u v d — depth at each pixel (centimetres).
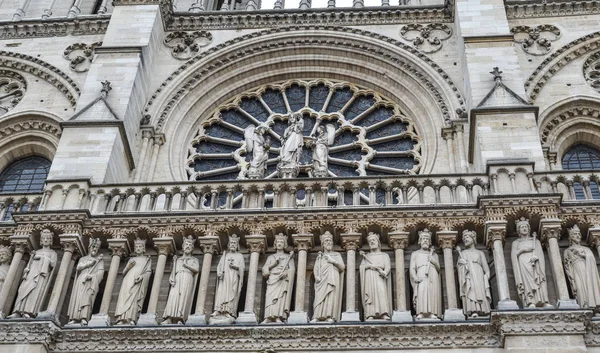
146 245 2788
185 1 4341
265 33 3969
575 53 3719
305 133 3762
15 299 2672
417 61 3762
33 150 3738
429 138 3591
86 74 3850
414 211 2733
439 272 2611
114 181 3203
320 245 2733
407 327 2409
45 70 3891
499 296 2502
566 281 2580
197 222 2781
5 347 2461
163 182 2978
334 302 2536
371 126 3728
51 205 2923
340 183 2914
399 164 3600
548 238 2620
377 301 2519
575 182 3100
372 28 3941
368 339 2411
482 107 3152
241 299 2680
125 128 3347
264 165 3153
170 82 3784
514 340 2338
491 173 2856
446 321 2416
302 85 3944
